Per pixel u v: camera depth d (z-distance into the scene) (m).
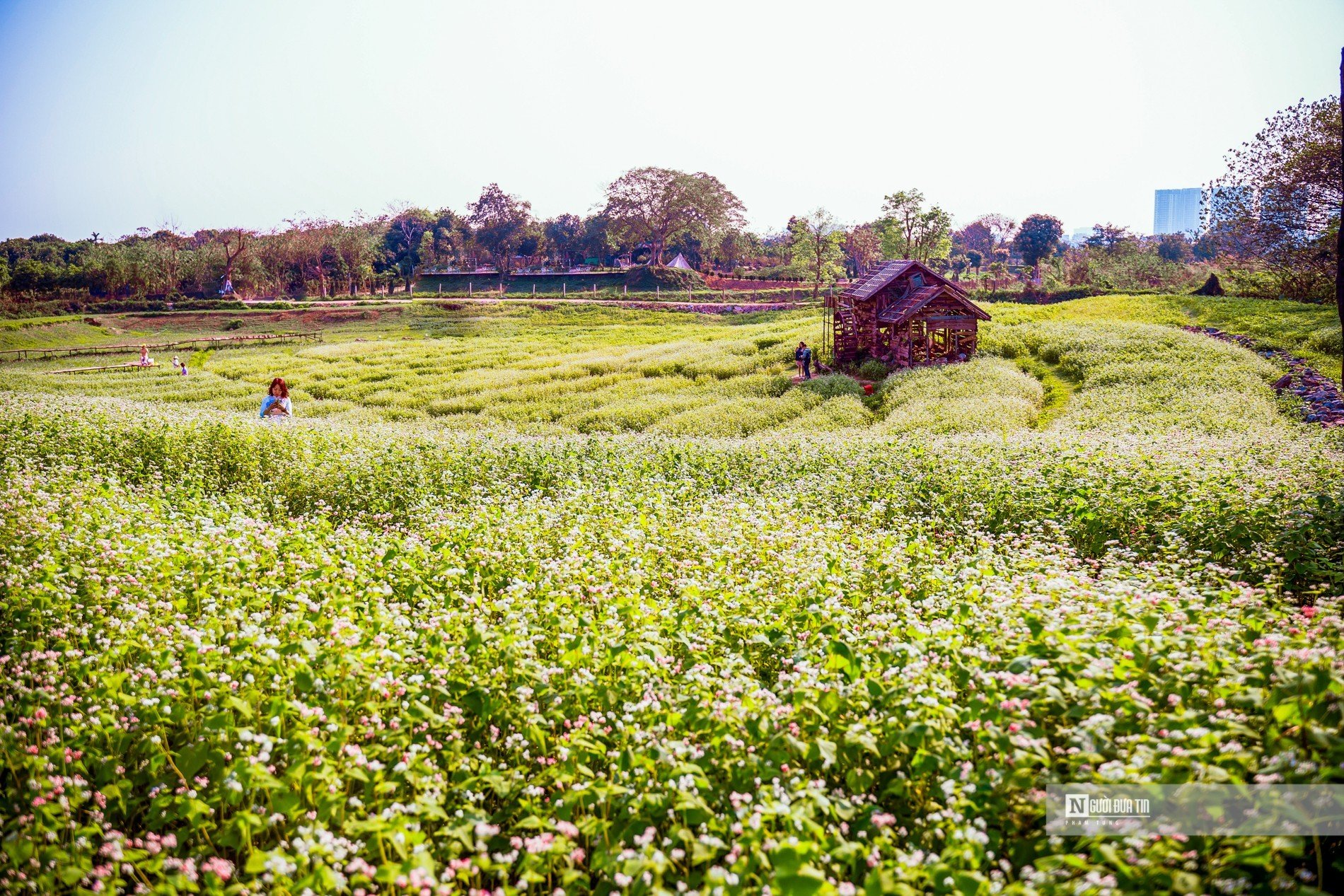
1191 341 35.00
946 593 8.31
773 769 4.98
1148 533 10.88
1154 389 27.39
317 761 5.03
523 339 60.38
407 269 146.75
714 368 39.34
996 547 10.78
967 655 6.09
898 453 16.36
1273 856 3.95
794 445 18.47
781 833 4.53
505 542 10.12
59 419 18.55
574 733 5.44
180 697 6.02
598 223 148.12
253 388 37.75
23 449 15.62
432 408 33.53
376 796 5.25
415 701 5.85
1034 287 75.25
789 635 7.08
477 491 14.43
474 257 153.00
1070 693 5.30
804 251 101.06
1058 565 9.38
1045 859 3.99
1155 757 4.44
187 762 5.22
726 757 5.33
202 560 8.66
